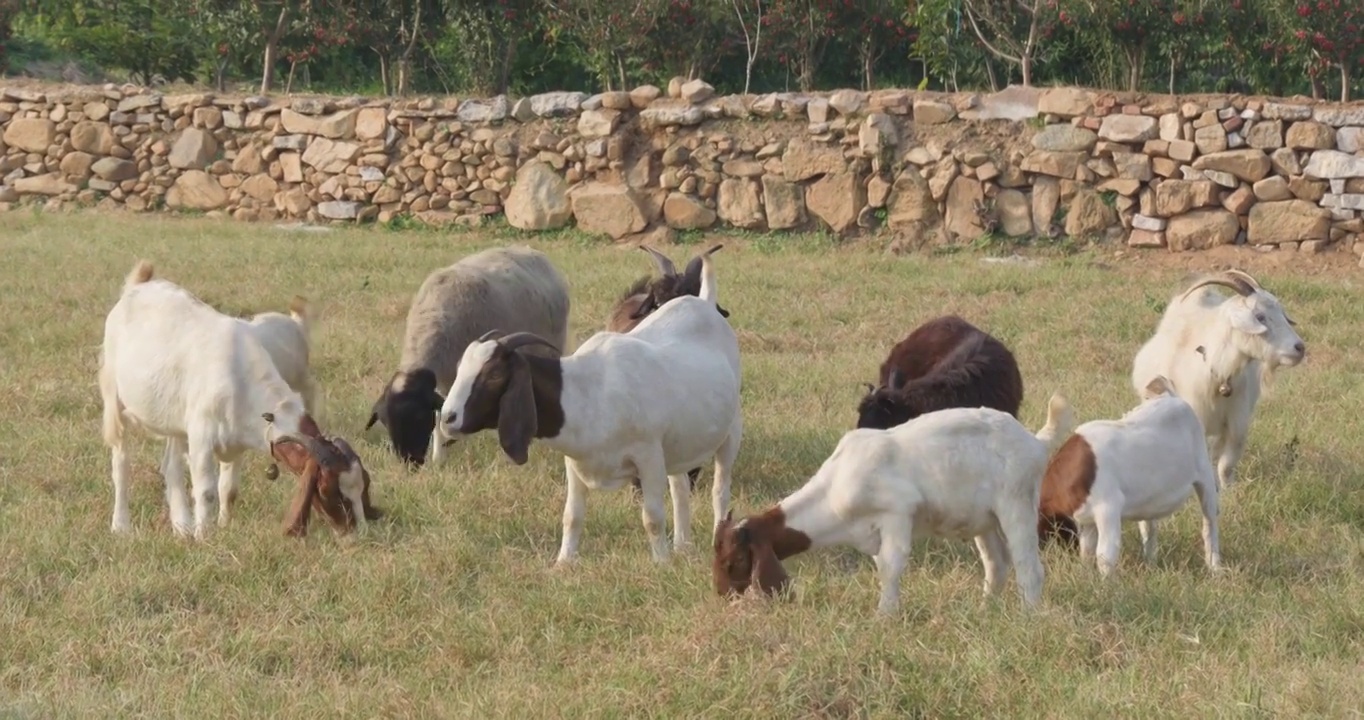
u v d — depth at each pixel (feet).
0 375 39.60
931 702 19.58
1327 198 62.39
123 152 79.66
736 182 70.28
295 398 26.66
